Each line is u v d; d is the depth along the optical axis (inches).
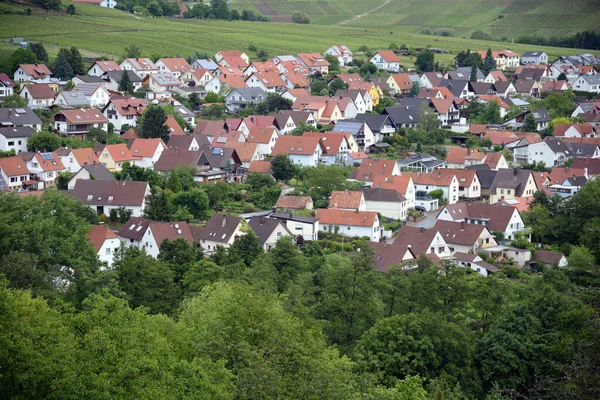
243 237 5654.5
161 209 6815.9
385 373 3853.3
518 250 6545.3
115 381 2445.9
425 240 6284.5
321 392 2817.4
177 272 5182.1
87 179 7185.0
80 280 4259.4
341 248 6451.8
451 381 3922.2
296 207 7253.9
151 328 2827.3
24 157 7746.1
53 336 2578.7
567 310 4375.0
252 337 3058.6
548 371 4062.5
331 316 4352.9
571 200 7224.4
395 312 4527.6
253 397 2650.1
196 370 2632.9
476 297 4808.1
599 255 6510.8
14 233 4416.8
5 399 2436.0
